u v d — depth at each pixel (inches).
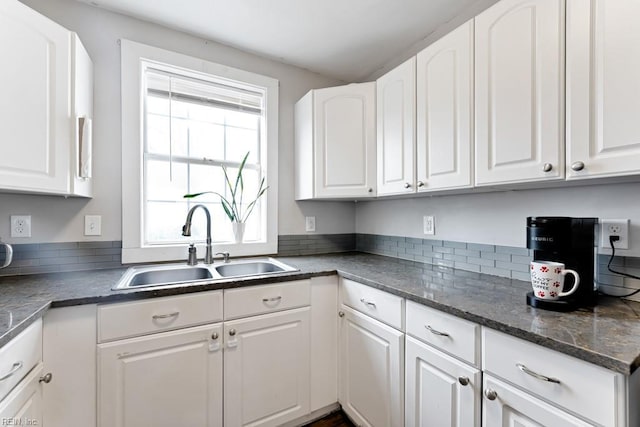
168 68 72.7
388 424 51.6
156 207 74.9
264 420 58.1
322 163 78.0
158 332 48.9
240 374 55.7
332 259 82.0
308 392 63.1
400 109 64.7
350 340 62.1
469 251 64.9
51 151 48.1
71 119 51.4
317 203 93.7
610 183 43.8
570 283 40.3
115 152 66.2
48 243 60.1
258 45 78.8
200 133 80.6
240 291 55.9
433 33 72.9
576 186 48.1
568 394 29.2
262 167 86.9
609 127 34.4
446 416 41.6
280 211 87.8
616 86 33.9
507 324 33.9
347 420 65.1
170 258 71.5
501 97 45.1
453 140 52.6
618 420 26.0
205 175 81.2
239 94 84.0
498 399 35.2
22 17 44.1
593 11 35.6
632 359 25.4
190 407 51.2
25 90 44.5
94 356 44.7
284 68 88.3
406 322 48.8
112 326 45.7
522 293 47.0
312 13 66.0
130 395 46.9
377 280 56.1
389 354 51.8
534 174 41.2
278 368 59.6
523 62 42.3
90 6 63.9
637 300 41.7
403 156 63.9
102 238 64.9
